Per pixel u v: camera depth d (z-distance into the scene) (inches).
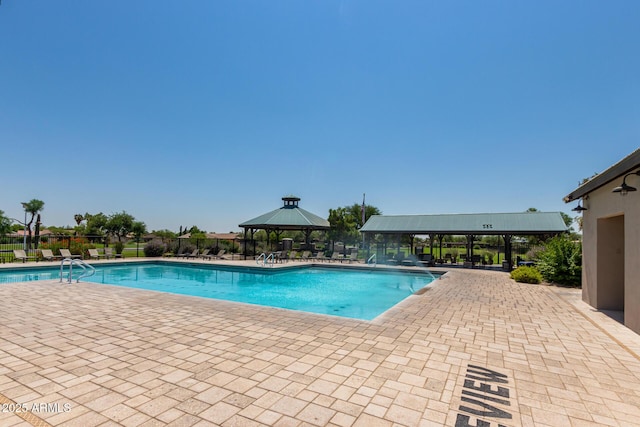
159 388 125.4
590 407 115.0
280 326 217.2
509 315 257.4
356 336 196.4
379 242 1006.4
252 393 122.0
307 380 134.0
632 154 188.9
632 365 155.2
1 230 1396.4
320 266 725.9
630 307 219.6
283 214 938.7
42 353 163.5
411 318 243.9
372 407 112.7
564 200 350.9
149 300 304.2
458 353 168.9
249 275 652.7
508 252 665.6
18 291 351.9
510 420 105.7
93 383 129.4
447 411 110.7
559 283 442.6
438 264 755.4
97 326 215.2
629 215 225.0
